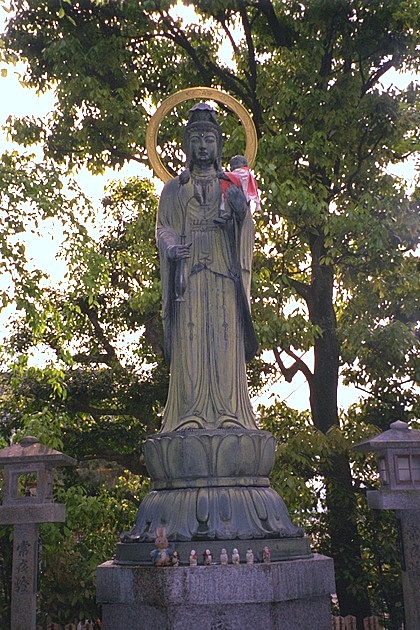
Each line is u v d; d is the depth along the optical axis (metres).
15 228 13.01
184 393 9.20
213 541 7.98
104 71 15.94
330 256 14.82
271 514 8.49
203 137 9.88
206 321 9.38
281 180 14.68
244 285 9.57
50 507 9.87
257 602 7.41
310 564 8.06
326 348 15.62
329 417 15.49
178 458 8.59
